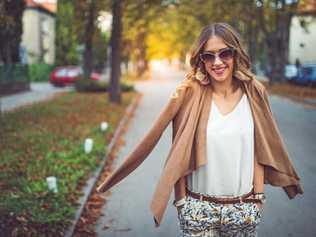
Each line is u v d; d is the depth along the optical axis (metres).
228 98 2.76
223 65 2.70
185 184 2.81
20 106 20.55
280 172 2.80
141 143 2.79
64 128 13.48
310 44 56.12
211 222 2.75
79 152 9.48
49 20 60.38
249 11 29.12
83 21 27.59
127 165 2.85
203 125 2.71
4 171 7.79
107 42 57.19
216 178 2.71
